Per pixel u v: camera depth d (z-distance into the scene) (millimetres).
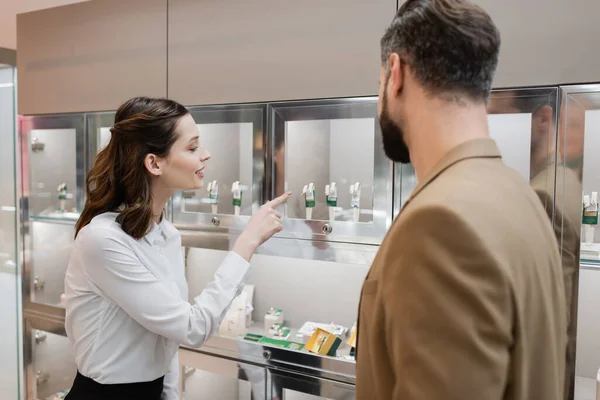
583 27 1321
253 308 2412
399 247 511
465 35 562
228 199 1964
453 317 465
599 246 1446
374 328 550
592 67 1317
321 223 1747
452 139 576
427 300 476
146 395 1273
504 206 516
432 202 497
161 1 1954
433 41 577
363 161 1751
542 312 530
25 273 2400
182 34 1922
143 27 1999
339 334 2018
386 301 519
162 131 1205
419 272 485
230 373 1947
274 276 2365
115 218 1222
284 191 1792
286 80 1740
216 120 1894
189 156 1255
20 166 2414
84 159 2180
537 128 1402
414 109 611
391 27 652
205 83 1894
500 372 469
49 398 2422
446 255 476
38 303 2357
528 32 1383
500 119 1499
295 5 1704
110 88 2092
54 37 2207
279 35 1739
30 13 2256
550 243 586
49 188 2344
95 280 1175
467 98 580
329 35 1655
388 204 1623
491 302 467
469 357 462
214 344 1977
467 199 496
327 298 2242
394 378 534
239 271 1303
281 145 1778
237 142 1922
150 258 1255
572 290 1380
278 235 1830
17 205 2463
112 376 1213
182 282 1415
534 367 531
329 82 1668
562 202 1382
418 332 479
